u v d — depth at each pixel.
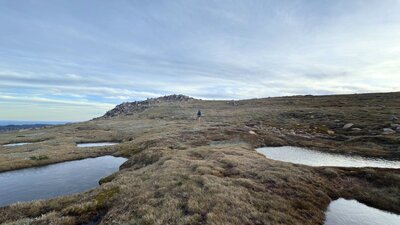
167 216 13.96
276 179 21.11
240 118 96.44
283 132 61.59
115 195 18.91
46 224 15.16
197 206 14.84
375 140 47.88
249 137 52.22
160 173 22.66
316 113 89.12
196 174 21.77
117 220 14.24
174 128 75.06
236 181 20.00
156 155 33.09
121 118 142.62
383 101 112.62
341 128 65.00
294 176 22.28
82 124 122.94
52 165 39.28
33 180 30.47
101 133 83.00
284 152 41.31
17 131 113.25
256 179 21.48
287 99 162.38
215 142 48.66
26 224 15.11
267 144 49.09
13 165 37.25
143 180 22.00
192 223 13.12
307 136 58.03
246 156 31.39
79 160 43.22
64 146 57.28
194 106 164.00
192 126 77.06
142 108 186.50
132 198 17.28
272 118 90.81
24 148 54.84
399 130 54.00
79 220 16.12
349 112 84.69
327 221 15.97
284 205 16.09
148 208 15.07
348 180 23.89
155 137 56.72
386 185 22.58
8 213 17.69
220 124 79.25
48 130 104.56
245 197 16.59
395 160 34.97
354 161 34.09
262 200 16.48
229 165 25.80
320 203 18.23
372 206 18.95
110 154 48.38
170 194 17.09
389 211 18.06
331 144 49.12
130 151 47.25
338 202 19.50
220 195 16.33
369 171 25.11
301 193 18.94
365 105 105.75
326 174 24.89
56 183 29.08
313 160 34.66
